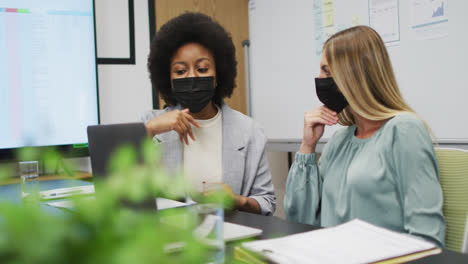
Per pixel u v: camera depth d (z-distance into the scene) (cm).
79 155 223
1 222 22
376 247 69
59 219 23
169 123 138
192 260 25
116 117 255
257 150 153
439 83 194
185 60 151
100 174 83
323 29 242
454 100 188
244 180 150
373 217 106
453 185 100
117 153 29
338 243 71
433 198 96
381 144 107
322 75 124
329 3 238
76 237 23
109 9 253
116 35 255
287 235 83
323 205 123
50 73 216
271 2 276
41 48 214
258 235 83
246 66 296
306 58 254
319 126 129
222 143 153
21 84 210
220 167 152
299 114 260
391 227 105
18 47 208
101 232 23
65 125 221
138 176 29
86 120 226
